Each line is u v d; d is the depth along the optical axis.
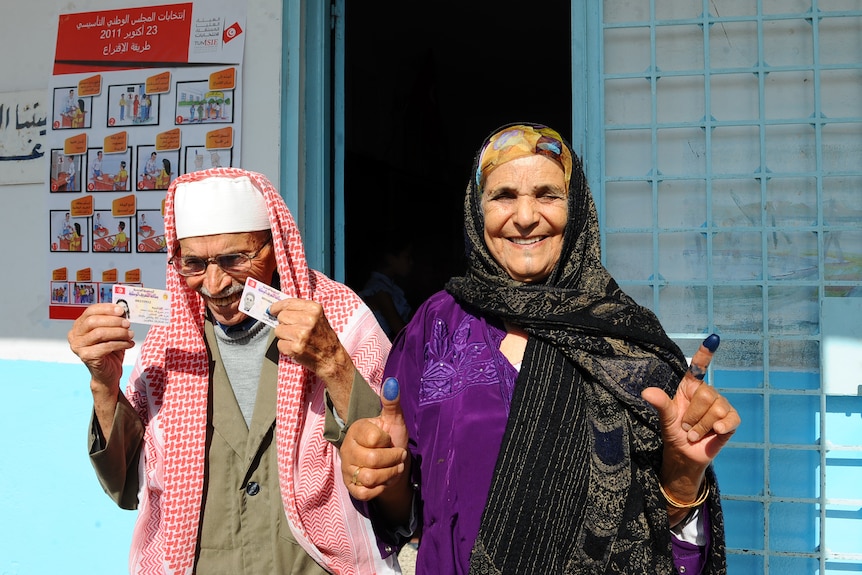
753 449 2.68
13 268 3.23
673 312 2.72
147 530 1.76
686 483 1.36
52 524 3.21
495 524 1.38
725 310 2.69
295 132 2.94
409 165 5.95
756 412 2.67
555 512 1.38
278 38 2.92
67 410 3.20
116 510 3.16
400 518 1.57
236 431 1.70
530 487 1.38
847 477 2.62
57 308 3.19
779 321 2.66
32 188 3.21
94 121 3.13
